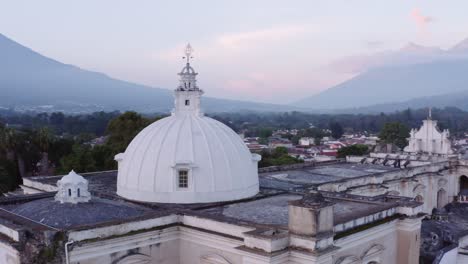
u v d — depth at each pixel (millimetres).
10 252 28375
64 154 92062
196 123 37625
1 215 30969
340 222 29438
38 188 47344
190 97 39594
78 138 140625
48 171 87312
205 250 30703
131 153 37219
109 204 32500
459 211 66438
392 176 60000
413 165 69375
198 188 34750
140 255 29969
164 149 35656
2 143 82688
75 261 27094
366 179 55531
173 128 37031
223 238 29281
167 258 31594
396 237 35344
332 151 143375
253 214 32688
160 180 34875
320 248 25797
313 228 25750
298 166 65000
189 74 39875
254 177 38531
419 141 79562
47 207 30531
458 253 44750
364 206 35812
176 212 32000
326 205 26375
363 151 114188
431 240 45375
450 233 48469
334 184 50375
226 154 36219
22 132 88625
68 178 31266
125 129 82750
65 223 28672
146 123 84000
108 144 81688
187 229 31297
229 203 35562
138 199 35344
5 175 76375
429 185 68188
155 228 30562
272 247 25594
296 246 26281
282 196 39188
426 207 68000
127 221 29297
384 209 33688
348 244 30250
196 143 35781
